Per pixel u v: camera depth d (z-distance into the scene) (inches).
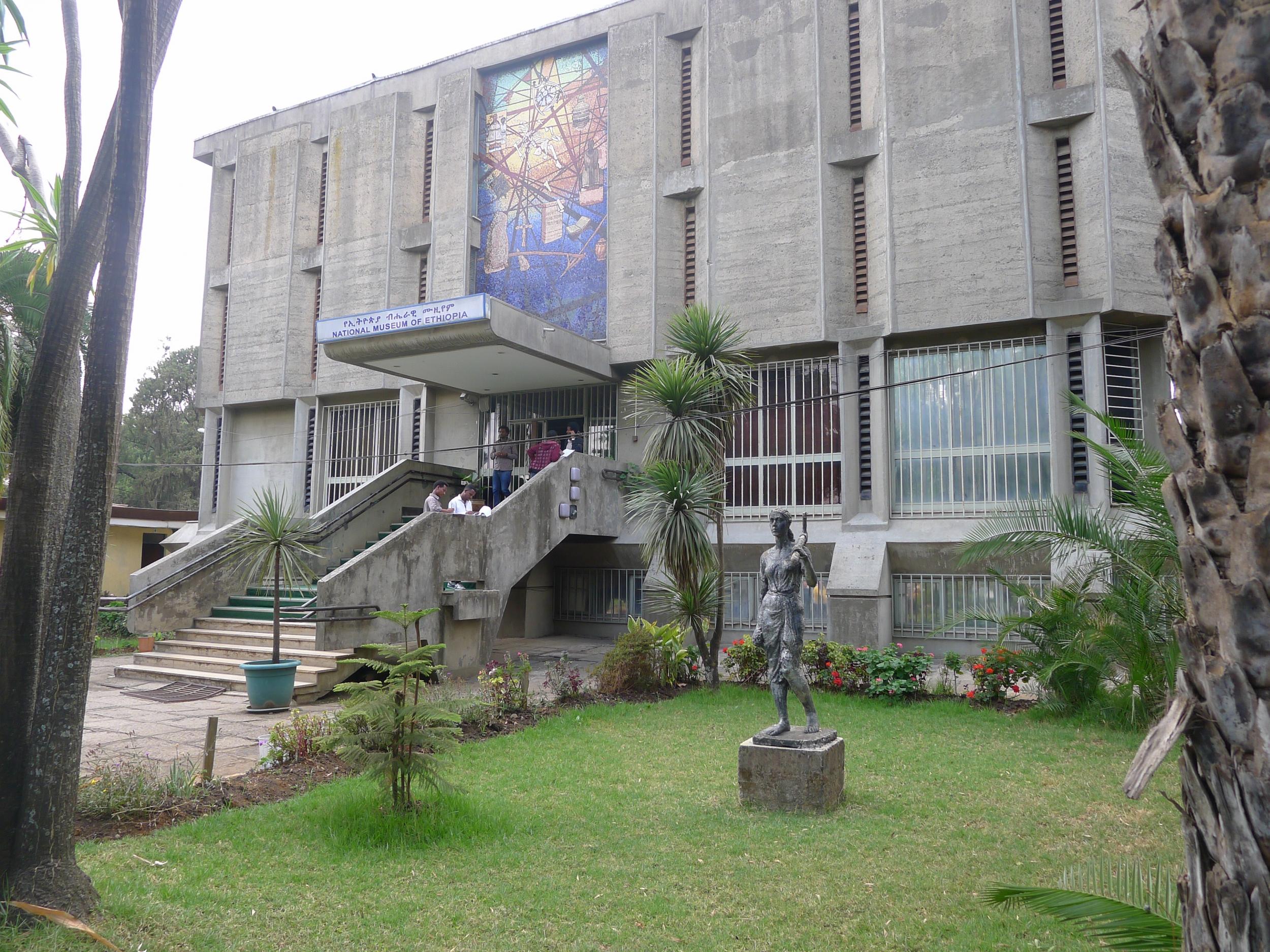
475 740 352.5
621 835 236.4
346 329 626.2
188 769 271.0
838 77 655.1
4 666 179.9
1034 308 572.4
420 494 702.5
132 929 173.0
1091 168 571.2
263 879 201.2
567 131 759.7
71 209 212.4
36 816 175.5
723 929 178.7
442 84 799.7
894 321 611.8
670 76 721.0
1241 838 73.2
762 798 262.5
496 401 777.6
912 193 614.2
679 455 490.3
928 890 198.8
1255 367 72.9
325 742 244.5
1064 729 381.7
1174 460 81.5
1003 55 599.2
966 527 597.3
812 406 659.4
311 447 844.6
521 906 188.9
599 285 732.7
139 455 1547.7
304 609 510.0
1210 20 77.8
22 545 184.9
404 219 805.2
